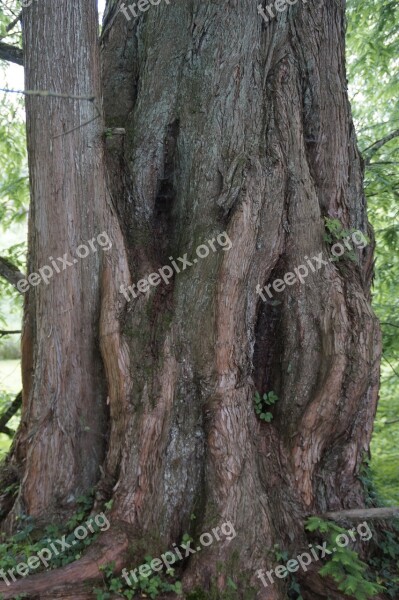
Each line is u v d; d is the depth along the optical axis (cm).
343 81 479
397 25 757
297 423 401
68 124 371
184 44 435
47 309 388
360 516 380
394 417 866
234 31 422
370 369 405
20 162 824
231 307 375
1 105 775
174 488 363
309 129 458
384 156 793
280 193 404
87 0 371
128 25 484
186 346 376
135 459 361
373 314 417
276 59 444
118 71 473
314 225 423
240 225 376
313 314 412
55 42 364
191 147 413
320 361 405
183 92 427
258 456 383
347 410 403
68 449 389
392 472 676
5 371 1208
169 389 369
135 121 436
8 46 516
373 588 338
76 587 321
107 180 394
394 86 829
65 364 389
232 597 331
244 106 415
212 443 363
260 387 424
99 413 400
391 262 746
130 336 378
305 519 383
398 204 761
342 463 419
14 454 436
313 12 463
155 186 429
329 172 458
